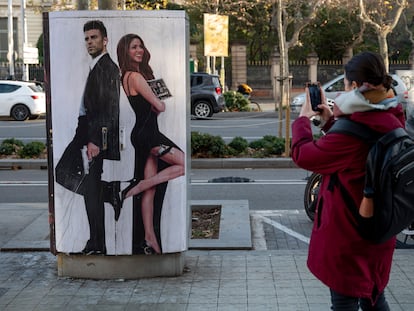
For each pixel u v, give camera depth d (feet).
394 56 142.51
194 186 37.81
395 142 11.25
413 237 23.95
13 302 18.01
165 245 19.26
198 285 19.04
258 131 66.80
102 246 19.16
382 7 100.78
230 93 94.68
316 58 130.11
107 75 18.56
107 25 18.40
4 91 83.05
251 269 20.54
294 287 18.81
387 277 12.31
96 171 18.88
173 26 18.49
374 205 11.26
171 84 18.70
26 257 22.34
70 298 18.22
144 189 18.95
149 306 17.53
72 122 18.79
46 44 18.75
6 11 156.25
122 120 18.70
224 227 25.12
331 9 119.24
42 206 30.37
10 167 46.19
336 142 11.48
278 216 29.71
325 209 11.86
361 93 11.62
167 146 18.88
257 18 124.06
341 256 11.64
